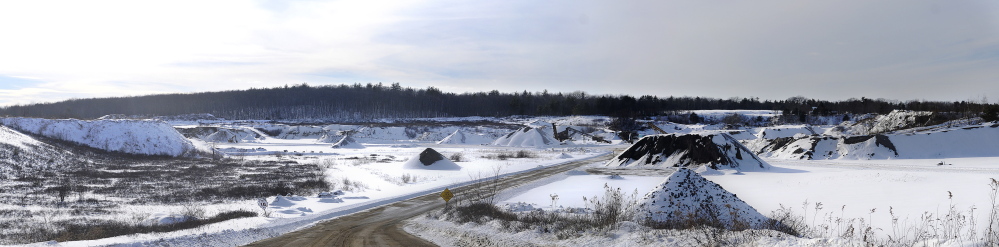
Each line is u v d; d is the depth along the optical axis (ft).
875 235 54.29
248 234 62.75
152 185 128.57
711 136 175.42
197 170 172.35
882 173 118.21
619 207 65.82
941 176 107.45
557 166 190.08
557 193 110.01
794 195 95.04
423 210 88.53
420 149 312.71
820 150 204.85
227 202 101.30
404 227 70.49
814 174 132.16
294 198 104.73
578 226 54.49
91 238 60.70
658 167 175.83
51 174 150.41
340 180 143.84
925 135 192.85
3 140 173.37
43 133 219.41
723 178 137.49
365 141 401.70
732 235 41.73
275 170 173.58
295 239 60.49
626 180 136.36
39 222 76.28
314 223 75.10
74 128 228.43
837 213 72.02
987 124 193.98
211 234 60.18
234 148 300.20
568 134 418.10
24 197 105.19
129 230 65.72
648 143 192.85
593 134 426.51
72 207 93.15
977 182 93.71
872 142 195.42
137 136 232.94
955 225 54.03
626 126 455.22
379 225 73.05
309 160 222.69
